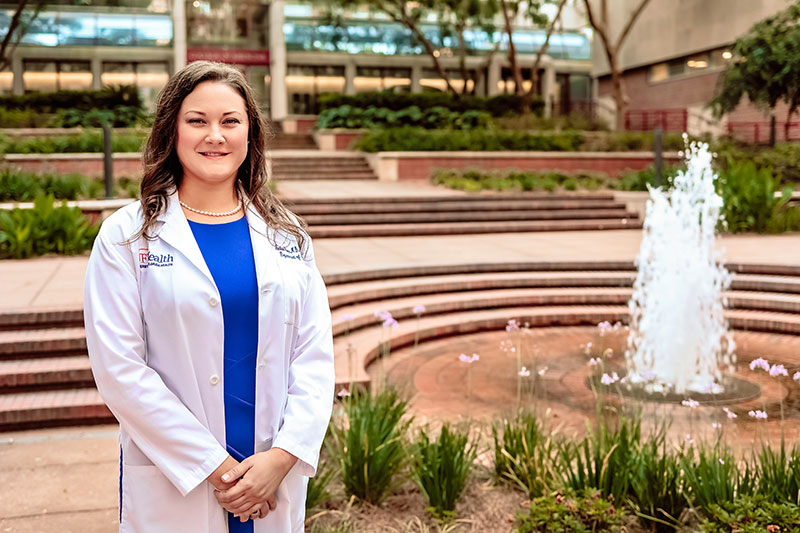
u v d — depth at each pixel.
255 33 30.69
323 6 30.47
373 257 10.91
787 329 8.22
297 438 2.09
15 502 3.88
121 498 2.11
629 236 13.57
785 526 3.27
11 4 27.78
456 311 8.87
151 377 1.99
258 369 2.12
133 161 17.58
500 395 6.15
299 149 25.31
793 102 19.66
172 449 1.97
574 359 7.29
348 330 7.67
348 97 25.28
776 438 5.12
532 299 9.18
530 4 26.84
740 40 20.02
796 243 12.14
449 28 32.06
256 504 2.02
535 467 3.99
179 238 2.09
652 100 30.64
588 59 34.47
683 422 5.46
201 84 2.13
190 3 29.80
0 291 7.70
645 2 23.73
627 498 3.76
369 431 4.02
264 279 2.13
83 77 29.08
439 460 3.87
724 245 11.95
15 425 5.20
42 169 16.38
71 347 6.15
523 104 26.52
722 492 3.53
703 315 7.60
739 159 19.17
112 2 29.16
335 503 3.93
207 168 2.11
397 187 17.77
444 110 24.62
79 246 10.67
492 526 3.73
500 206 15.08
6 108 23.66
